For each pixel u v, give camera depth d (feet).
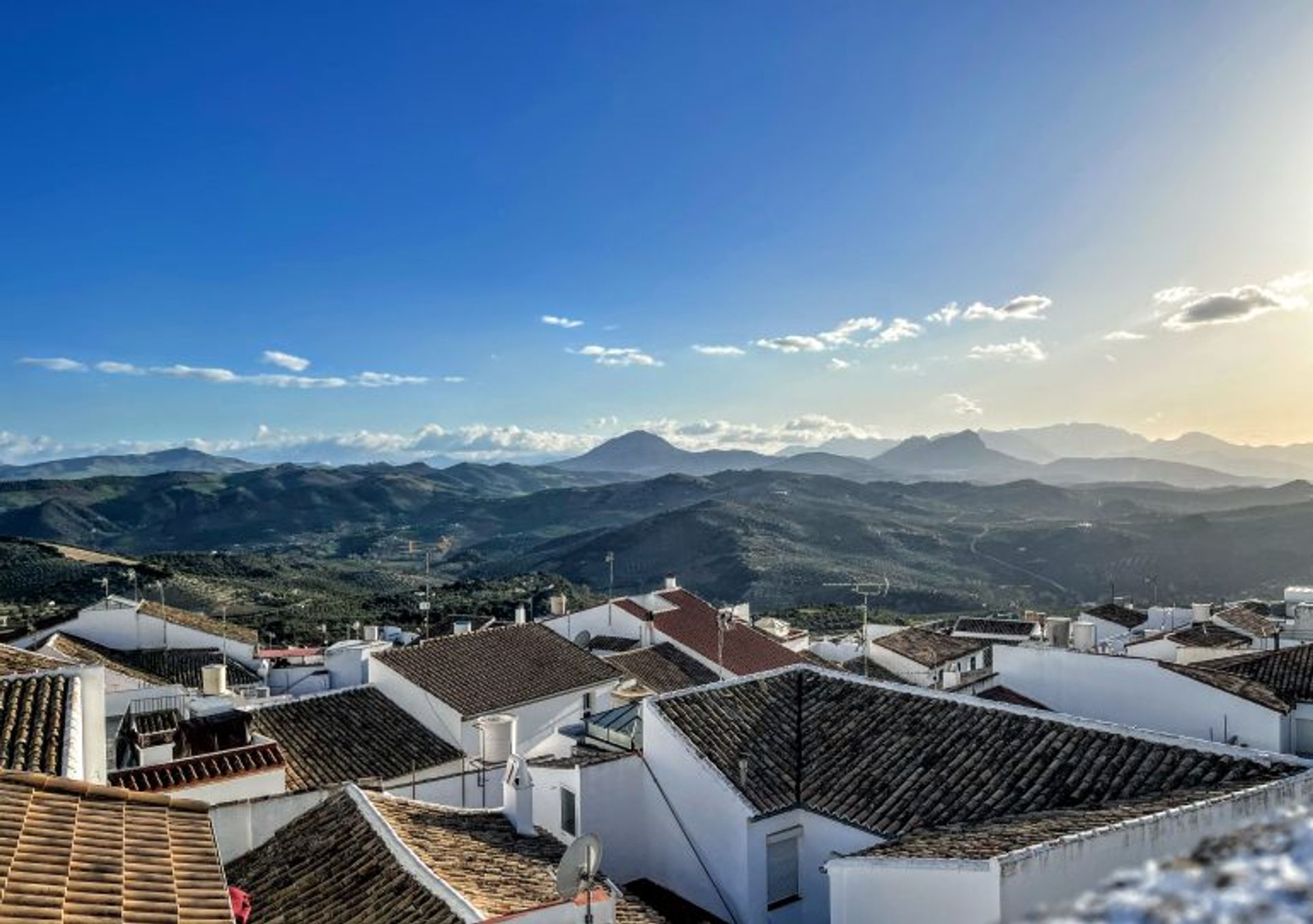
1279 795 50.19
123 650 168.86
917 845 52.03
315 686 160.86
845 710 77.10
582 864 44.27
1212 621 163.84
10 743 58.49
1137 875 14.32
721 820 66.44
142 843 40.78
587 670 120.16
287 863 56.85
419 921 45.21
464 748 100.94
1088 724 66.85
